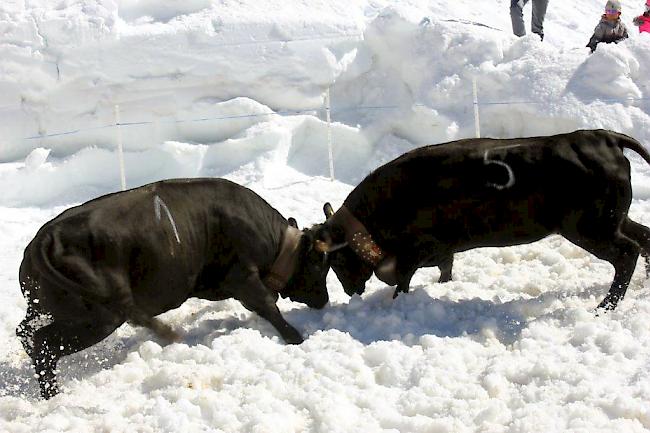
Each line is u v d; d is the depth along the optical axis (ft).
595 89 48.57
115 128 51.19
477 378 24.70
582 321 27.63
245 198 30.09
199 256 29.12
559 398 22.84
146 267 27.63
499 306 29.96
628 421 21.20
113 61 51.26
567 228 29.91
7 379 28.30
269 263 30.55
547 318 28.45
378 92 54.39
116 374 27.07
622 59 48.44
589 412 21.67
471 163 29.91
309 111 52.75
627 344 25.21
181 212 28.63
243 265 29.68
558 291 31.53
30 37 50.90
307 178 50.31
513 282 33.30
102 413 24.35
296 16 53.47
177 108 51.85
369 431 21.97
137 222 27.53
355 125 52.54
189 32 51.62
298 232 31.55
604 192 29.22
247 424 22.79
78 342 26.99
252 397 23.98
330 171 50.34
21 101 51.52
